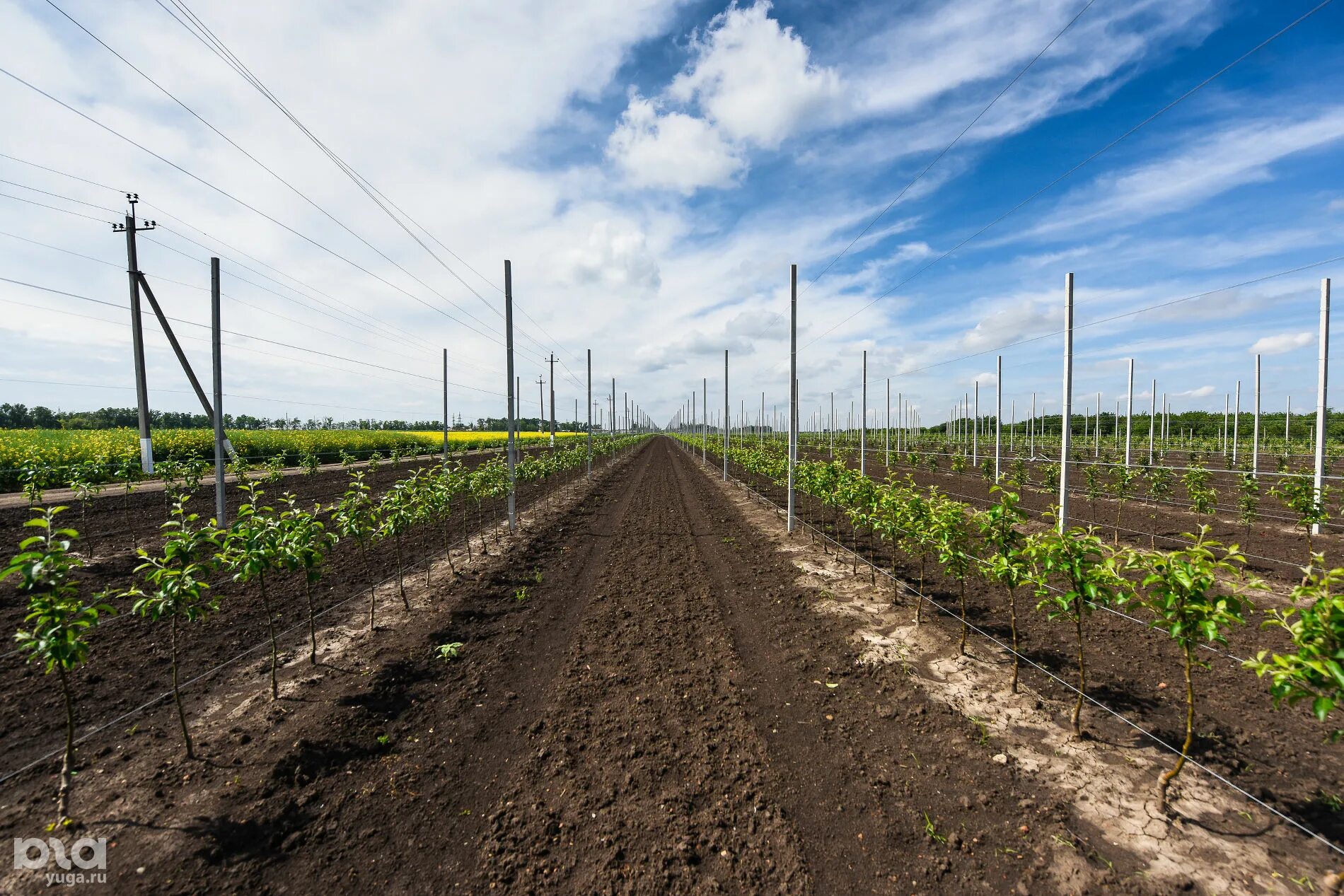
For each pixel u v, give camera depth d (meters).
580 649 7.91
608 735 5.69
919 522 8.27
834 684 6.70
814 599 9.91
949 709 5.94
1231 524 15.56
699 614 9.35
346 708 6.10
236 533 6.07
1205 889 3.59
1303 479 12.19
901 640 7.88
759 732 5.70
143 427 21.94
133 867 3.90
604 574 12.15
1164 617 4.31
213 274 14.69
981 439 53.53
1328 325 12.83
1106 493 20.97
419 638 8.21
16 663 7.12
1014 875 3.80
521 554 13.78
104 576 10.73
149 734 5.59
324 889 3.77
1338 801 4.31
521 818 4.45
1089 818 4.28
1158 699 5.99
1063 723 5.61
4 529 14.08
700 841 4.18
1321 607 3.29
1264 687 6.13
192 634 8.22
